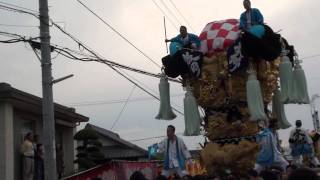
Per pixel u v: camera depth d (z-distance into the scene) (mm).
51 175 13016
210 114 12320
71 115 22266
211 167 11859
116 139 32094
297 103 11625
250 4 11609
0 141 17297
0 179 17078
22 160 18484
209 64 11977
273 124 12133
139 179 7164
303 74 11789
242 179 9930
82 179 13695
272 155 11508
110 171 13781
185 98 12125
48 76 13344
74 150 23703
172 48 12320
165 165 12750
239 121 11852
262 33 11109
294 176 4230
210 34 12125
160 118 12617
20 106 18781
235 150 11523
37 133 20562
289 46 12172
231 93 11789
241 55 11273
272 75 11938
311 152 15062
